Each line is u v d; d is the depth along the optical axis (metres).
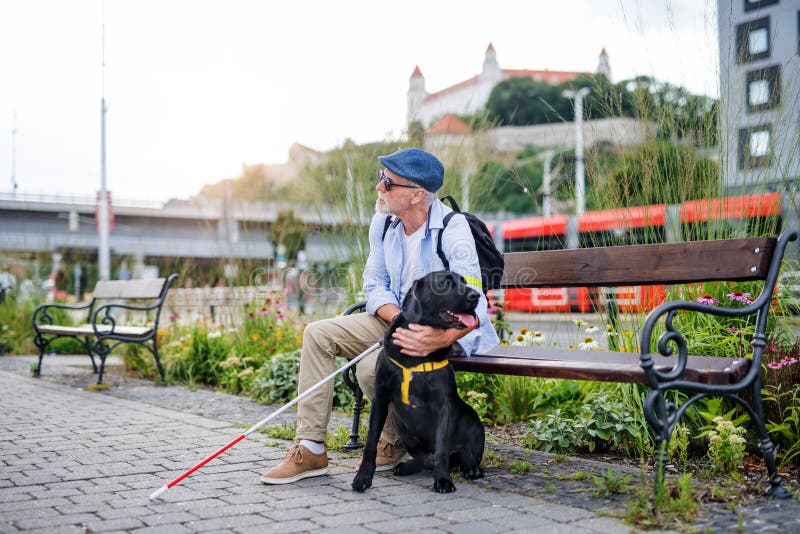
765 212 4.11
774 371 3.60
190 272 8.98
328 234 6.97
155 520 2.65
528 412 4.73
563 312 5.14
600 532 2.46
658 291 4.29
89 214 37.53
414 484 3.23
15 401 5.86
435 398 3.09
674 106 4.66
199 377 7.10
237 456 3.79
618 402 3.98
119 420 4.93
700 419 3.67
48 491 3.09
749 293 3.99
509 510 2.76
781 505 2.77
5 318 11.23
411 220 3.51
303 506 2.84
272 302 7.85
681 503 2.66
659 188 4.48
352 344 3.54
